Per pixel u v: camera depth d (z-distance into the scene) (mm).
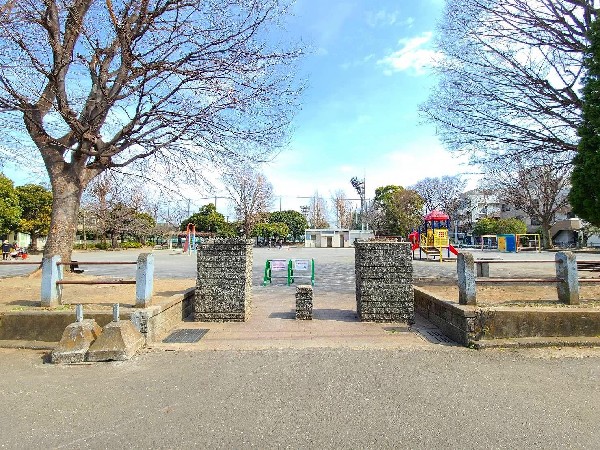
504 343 5254
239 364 4660
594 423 3119
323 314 7742
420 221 46531
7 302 6754
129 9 8164
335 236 53344
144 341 5488
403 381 4066
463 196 57531
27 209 38281
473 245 48125
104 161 9883
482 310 5469
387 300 7023
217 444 2844
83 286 9031
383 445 2811
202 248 7184
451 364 4621
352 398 3633
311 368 4492
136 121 8664
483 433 2969
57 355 4781
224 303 7078
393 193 50844
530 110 9984
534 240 40531
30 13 8008
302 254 32000
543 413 3301
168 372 4414
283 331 6348
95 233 46594
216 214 53156
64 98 8438
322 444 2828
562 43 9398
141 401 3619
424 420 3188
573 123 9492
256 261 23453
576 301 6125
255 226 48875
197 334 6160
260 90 8711
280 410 3391
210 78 8125
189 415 3316
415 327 6625
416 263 20859
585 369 4391
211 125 8867
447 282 10133
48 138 8641
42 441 2918
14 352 5215
